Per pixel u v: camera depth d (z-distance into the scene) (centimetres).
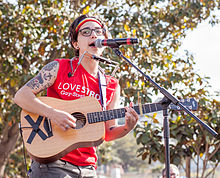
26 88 261
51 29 576
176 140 538
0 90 666
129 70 570
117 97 288
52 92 271
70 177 247
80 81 270
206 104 526
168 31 673
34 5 570
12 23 588
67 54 584
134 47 575
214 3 682
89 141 251
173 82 565
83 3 651
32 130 255
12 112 584
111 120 277
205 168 526
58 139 250
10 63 609
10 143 697
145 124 499
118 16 621
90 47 273
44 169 246
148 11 651
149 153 532
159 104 246
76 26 285
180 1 671
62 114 249
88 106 261
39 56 633
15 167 828
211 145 521
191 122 504
